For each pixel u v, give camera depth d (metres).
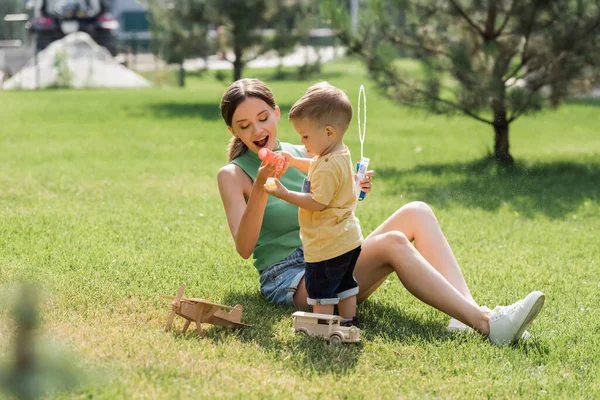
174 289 4.33
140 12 42.03
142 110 17.88
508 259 5.59
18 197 7.34
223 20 18.64
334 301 3.54
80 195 7.66
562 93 10.05
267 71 29.44
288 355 3.26
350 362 3.24
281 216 4.01
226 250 5.43
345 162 3.46
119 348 3.13
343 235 3.47
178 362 3.04
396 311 4.14
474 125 15.86
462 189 8.55
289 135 13.66
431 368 3.25
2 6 34.31
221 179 3.96
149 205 7.23
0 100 19.73
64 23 27.98
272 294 4.06
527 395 3.02
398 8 10.24
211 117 16.72
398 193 8.59
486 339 3.63
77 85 24.84
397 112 18.12
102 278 4.45
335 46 11.22
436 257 3.86
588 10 9.65
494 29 10.32
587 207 7.91
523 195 8.41
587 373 3.35
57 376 1.38
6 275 4.34
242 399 2.73
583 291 4.75
